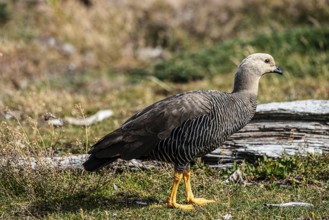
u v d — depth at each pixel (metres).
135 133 10.45
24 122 15.90
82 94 21.75
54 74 24.47
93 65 26.25
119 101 19.41
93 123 16.64
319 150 12.59
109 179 11.80
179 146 10.53
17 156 11.71
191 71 22.92
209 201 11.00
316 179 11.90
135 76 24.14
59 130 15.31
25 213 10.62
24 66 24.05
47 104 18.19
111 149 10.33
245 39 24.83
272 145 12.82
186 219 10.08
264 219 9.93
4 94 20.19
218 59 23.59
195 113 10.54
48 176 11.44
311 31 23.98
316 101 13.45
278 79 21.06
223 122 10.80
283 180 11.95
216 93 10.99
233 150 12.88
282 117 13.09
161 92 21.11
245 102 11.23
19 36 27.06
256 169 12.23
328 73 20.91
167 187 11.82
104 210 10.61
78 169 12.05
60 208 10.73
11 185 11.43
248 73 11.52
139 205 10.92
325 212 10.03
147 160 12.55
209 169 12.48
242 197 11.14
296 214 10.04
